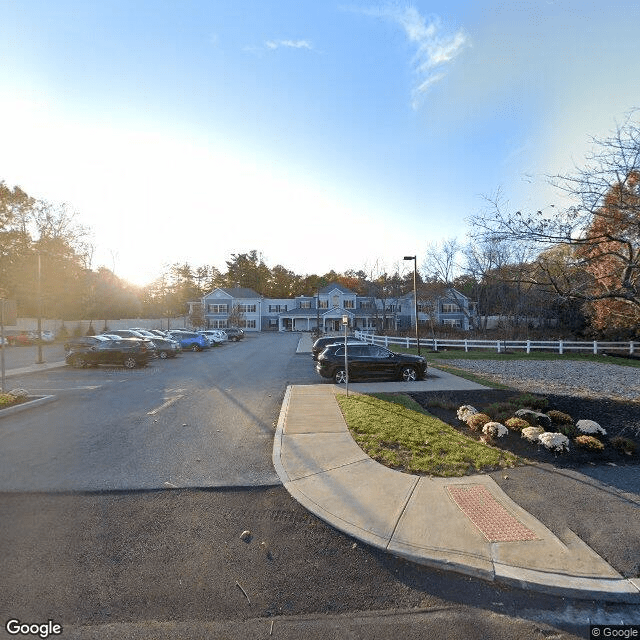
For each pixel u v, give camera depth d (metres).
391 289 55.75
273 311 74.81
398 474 5.77
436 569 3.77
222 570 3.77
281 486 5.55
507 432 7.18
